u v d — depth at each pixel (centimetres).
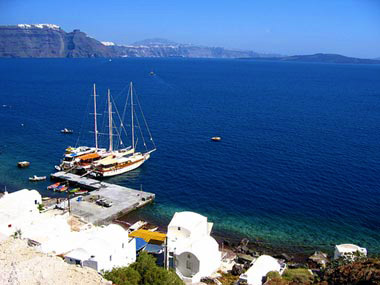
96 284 3666
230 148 12800
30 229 5953
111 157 11056
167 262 5519
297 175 10250
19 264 3856
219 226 7644
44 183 9769
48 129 15350
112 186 9362
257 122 16912
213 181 9894
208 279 5638
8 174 10306
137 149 12769
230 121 17038
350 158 11694
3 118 17100
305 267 6172
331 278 4734
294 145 13175
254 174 10350
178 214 6669
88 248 5228
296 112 19575
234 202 8706
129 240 6009
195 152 12369
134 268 4662
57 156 11956
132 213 8131
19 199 7300
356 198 8825
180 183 9800
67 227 6375
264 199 8838
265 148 12800
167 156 11969
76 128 15600
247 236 7275
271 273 5428
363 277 4325
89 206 8100
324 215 8075
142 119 17325
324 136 14425
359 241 7100
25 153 12162
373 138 14162
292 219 7931
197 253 5597
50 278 3659
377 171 10525
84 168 10419
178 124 16338
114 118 17488
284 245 6975
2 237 5431
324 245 6981
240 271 5912
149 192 9231
